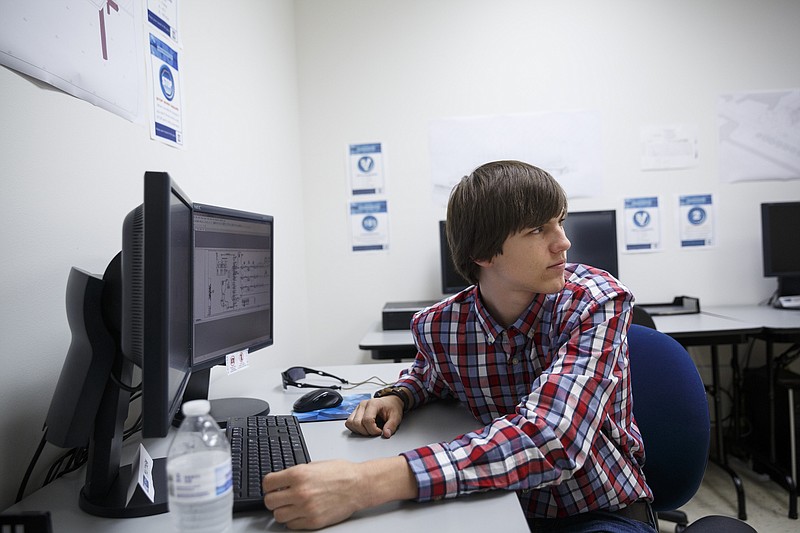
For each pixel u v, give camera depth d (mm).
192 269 917
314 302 2867
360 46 2828
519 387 1008
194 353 977
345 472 679
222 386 1409
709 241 2748
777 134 2721
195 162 1599
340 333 2867
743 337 2129
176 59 1474
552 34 2766
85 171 1041
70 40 993
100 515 698
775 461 2221
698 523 737
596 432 797
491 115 2793
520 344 984
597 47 2752
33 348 877
